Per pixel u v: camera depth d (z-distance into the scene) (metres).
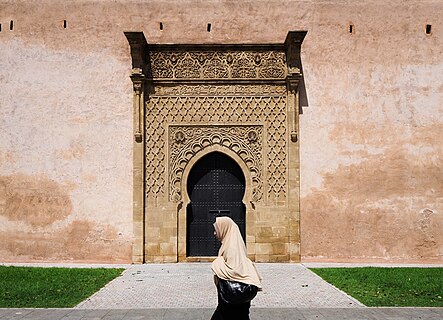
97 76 15.77
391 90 15.84
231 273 4.80
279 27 16.02
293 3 16.05
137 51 15.26
